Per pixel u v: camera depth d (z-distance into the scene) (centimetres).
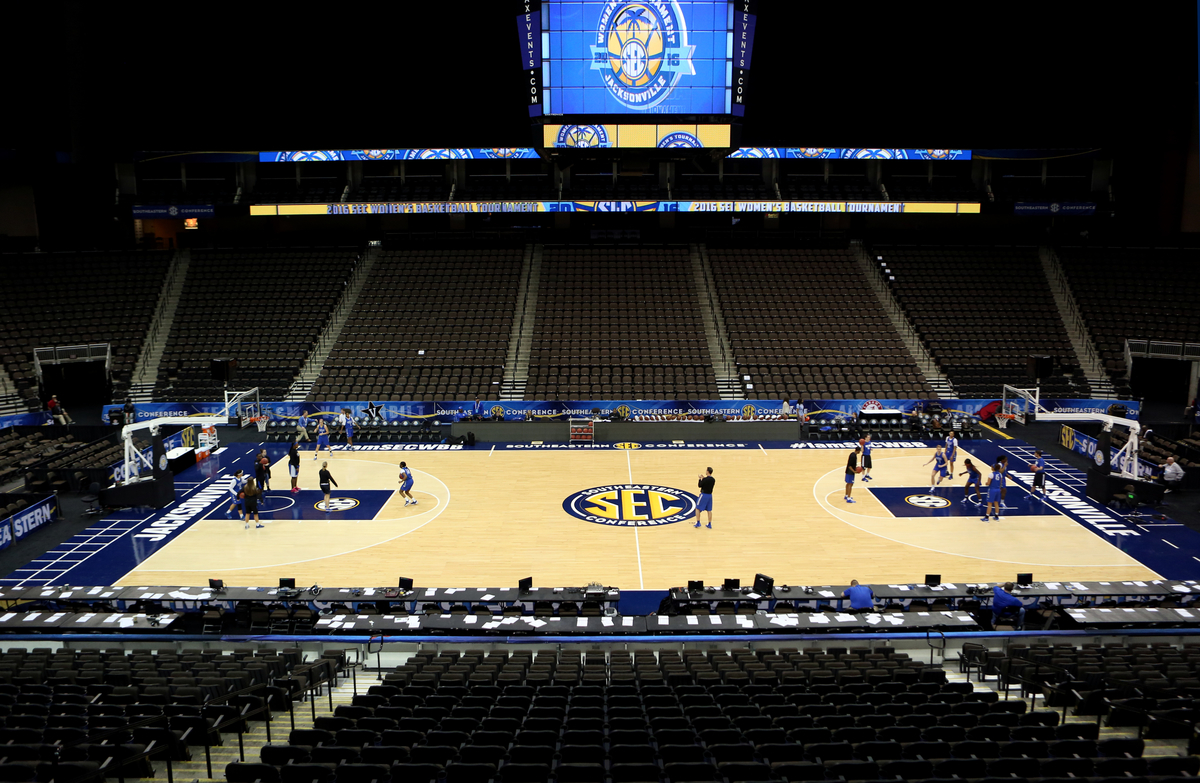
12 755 978
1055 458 3195
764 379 3912
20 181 4481
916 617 1752
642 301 4362
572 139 3161
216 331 4212
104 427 3447
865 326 4225
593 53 3089
